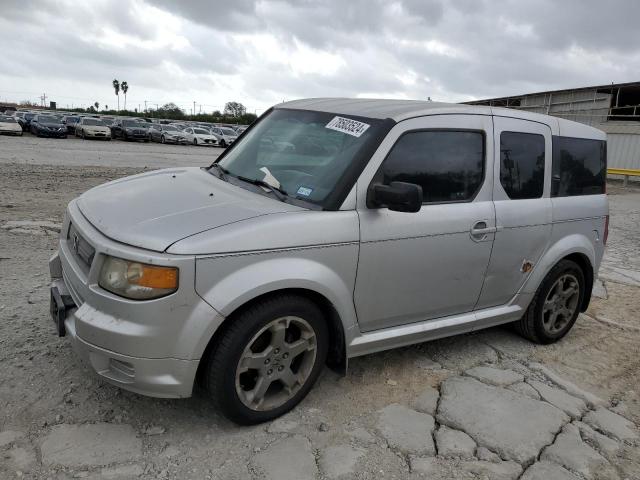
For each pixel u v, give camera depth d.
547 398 3.70
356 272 3.21
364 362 3.96
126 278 2.65
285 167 3.54
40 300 4.53
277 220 2.93
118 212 3.08
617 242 9.49
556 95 30.34
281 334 3.00
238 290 2.74
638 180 25.17
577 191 4.57
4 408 3.02
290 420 3.17
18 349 3.65
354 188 3.19
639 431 3.43
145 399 3.23
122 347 2.65
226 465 2.74
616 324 5.25
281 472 2.72
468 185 3.75
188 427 3.02
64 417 2.99
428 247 3.49
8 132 32.72
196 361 2.73
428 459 2.94
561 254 4.35
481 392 3.68
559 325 4.68
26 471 2.57
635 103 28.70
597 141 4.77
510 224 3.94
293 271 2.90
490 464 2.95
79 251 3.11
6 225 7.15
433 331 3.75
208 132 39.75
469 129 3.76
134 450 2.79
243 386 3.05
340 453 2.91
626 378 4.15
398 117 3.44
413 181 3.47
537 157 4.20
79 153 22.14
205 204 3.13
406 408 3.40
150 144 35.97
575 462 3.04
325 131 3.61
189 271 2.63
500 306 4.20
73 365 3.50
